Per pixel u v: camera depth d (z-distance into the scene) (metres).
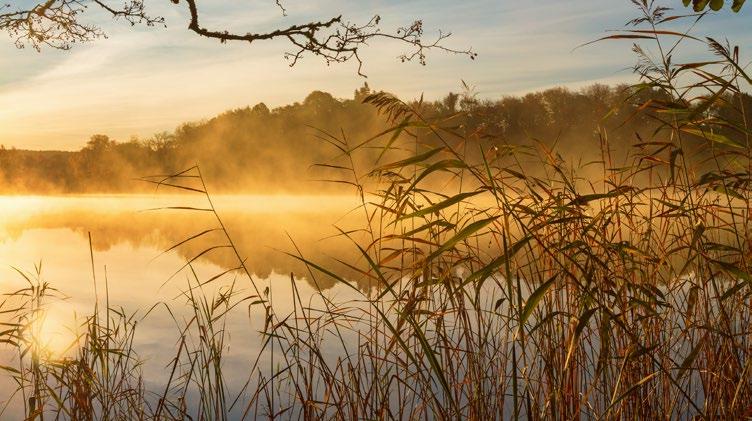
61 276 14.00
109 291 11.32
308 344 3.61
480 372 3.38
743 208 3.02
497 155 3.26
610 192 2.99
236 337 7.05
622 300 3.10
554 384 3.18
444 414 3.22
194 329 7.53
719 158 3.20
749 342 3.08
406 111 3.08
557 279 3.33
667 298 3.35
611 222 3.42
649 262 3.29
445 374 3.50
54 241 25.14
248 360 6.04
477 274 2.48
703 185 3.04
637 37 2.66
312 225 29.44
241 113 66.69
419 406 3.43
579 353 3.36
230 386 5.20
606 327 2.69
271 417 3.67
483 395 3.39
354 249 17.91
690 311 2.90
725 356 3.06
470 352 3.38
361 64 5.47
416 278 2.82
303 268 14.24
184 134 69.88
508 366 3.46
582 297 2.97
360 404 3.48
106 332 4.77
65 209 52.47
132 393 4.29
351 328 3.68
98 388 4.16
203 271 14.53
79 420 4.03
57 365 4.17
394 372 3.93
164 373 5.67
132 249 21.66
